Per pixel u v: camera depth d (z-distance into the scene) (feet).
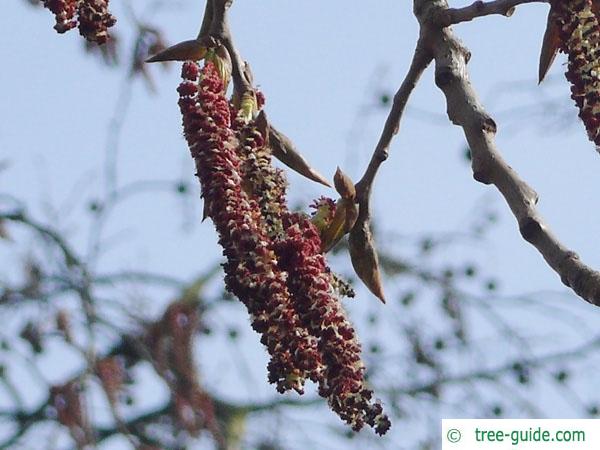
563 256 2.86
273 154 3.11
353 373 2.99
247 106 3.07
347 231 3.11
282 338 3.00
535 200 2.91
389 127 3.10
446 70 3.00
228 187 3.01
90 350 5.43
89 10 3.02
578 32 2.97
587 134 2.97
